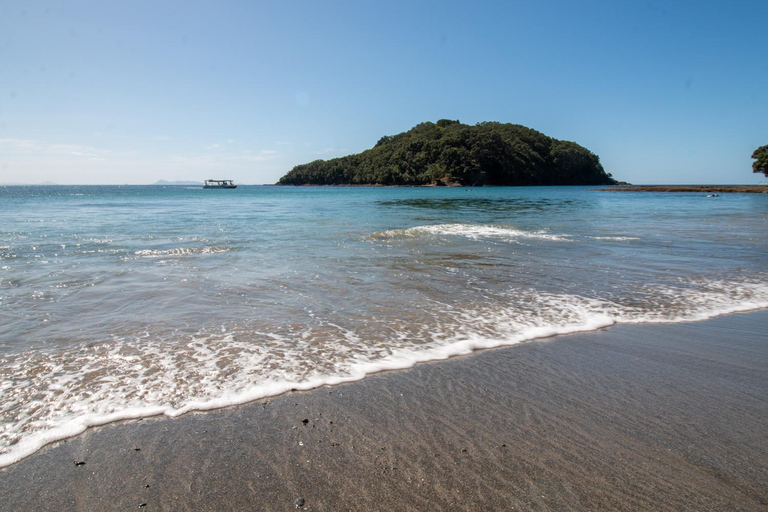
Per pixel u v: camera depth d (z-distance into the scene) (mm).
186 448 2977
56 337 4867
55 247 11234
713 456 2963
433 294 6918
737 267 9203
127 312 5805
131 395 3623
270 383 3887
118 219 20625
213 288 7105
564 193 67062
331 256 10133
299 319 5613
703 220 20969
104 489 2594
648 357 4621
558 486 2656
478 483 2676
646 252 10992
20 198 50312
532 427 3291
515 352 4719
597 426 3314
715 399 3746
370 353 4602
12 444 2967
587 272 8648
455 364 4391
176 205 34844
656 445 3086
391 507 2467
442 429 3248
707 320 5836
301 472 2758
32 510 2418
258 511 2428
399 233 14297
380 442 3078
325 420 3342
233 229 15922
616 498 2562
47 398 3539
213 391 3723
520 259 9953
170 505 2471
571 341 5059
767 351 4801
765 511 2469
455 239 13164
